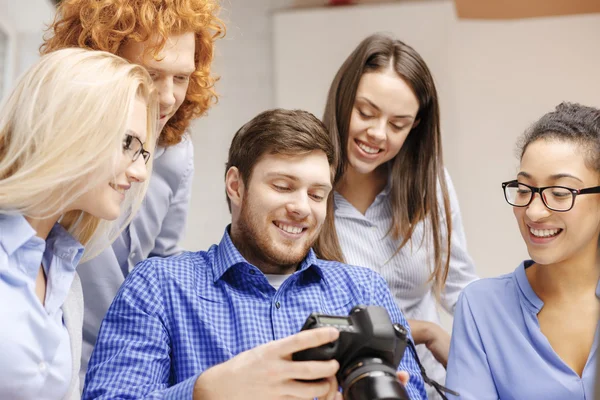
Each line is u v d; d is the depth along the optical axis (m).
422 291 1.94
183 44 1.52
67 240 1.31
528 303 1.46
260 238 1.42
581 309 1.43
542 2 3.33
